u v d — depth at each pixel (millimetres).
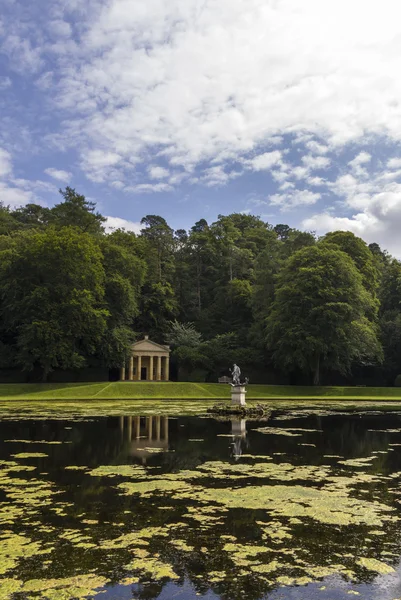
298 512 10156
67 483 12625
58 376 72438
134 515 9922
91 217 87562
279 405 43188
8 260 63125
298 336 63312
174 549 8117
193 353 77812
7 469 14438
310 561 7664
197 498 11211
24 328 60031
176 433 22562
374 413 34281
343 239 76562
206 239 104500
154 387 58406
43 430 23469
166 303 88438
